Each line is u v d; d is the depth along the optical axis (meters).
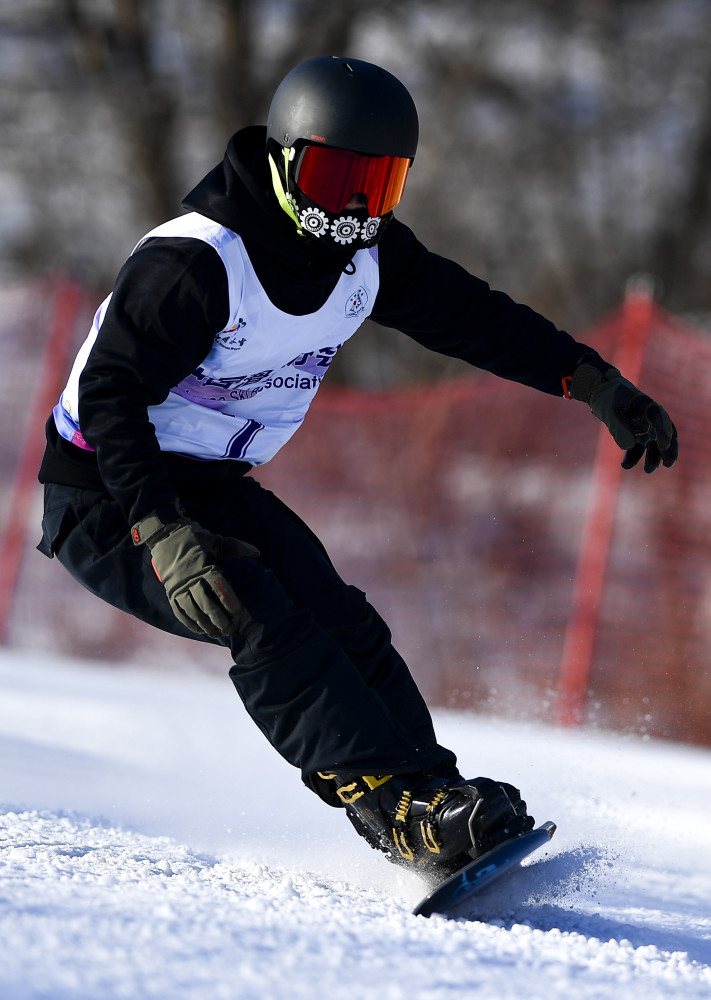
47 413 34.06
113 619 32.34
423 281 9.30
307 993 5.01
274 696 7.69
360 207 7.96
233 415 8.66
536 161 68.12
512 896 7.80
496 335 9.62
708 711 26.20
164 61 65.44
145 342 7.53
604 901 8.44
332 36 65.50
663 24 69.94
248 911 6.30
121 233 67.56
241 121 64.75
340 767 7.66
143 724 18.12
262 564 8.88
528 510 34.47
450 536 34.31
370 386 62.81
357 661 8.92
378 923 6.37
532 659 29.80
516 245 68.38
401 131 7.91
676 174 68.69
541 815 11.78
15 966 4.87
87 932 5.41
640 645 27.75
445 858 7.64
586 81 70.38
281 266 7.97
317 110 7.77
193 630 7.41
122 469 7.41
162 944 5.38
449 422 35.69
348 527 34.69
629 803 12.80
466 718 20.16
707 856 10.52
